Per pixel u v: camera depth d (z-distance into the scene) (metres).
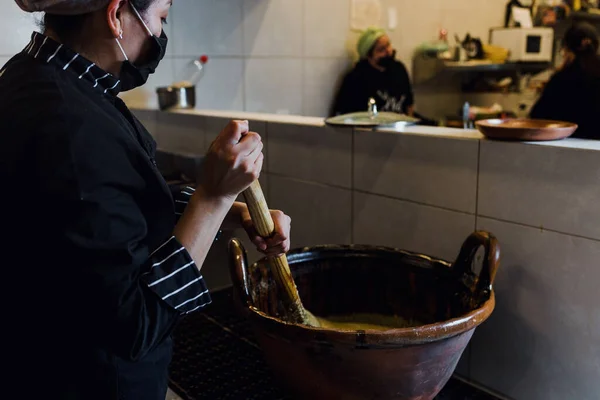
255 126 1.92
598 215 1.11
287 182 1.83
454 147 1.34
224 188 0.79
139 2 0.76
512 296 1.28
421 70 3.90
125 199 0.73
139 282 0.73
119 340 0.73
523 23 4.15
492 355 1.35
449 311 1.21
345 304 1.36
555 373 1.23
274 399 1.27
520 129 1.20
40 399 0.80
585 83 2.42
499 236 1.28
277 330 0.96
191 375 1.37
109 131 0.73
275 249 1.04
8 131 0.72
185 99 2.47
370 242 1.58
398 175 1.48
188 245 0.78
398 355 0.92
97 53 0.78
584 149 1.11
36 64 0.77
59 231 0.69
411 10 3.76
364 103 3.41
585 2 3.85
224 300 1.83
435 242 1.42
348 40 3.48
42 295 0.75
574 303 1.17
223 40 2.90
